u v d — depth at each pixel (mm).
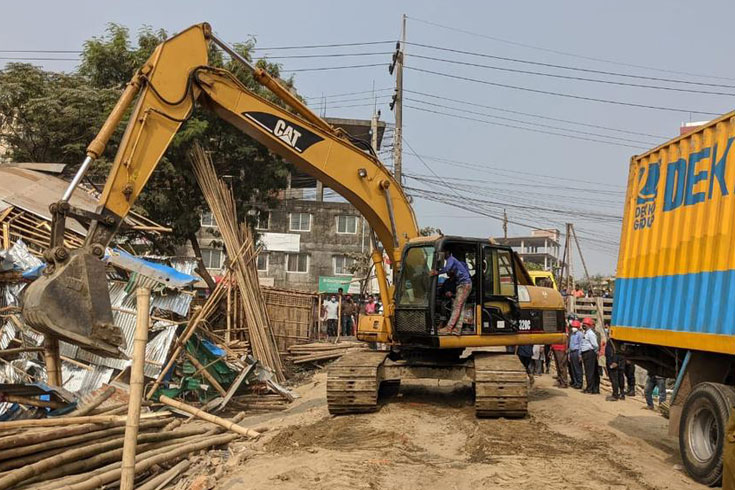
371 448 8469
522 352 16359
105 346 7391
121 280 14008
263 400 14703
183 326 13789
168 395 13023
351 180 11672
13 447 6609
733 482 6707
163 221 20750
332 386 10820
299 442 8898
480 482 6977
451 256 11297
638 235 9859
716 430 7340
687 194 8594
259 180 21594
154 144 9266
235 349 16328
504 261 12070
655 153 9617
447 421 10531
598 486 6895
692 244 8297
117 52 20859
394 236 12000
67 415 8461
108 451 7512
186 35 9961
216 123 19781
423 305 11336
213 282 20391
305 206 45469
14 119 23500
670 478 7637
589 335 15977
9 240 15312
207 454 8750
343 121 42531
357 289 43094
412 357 12055
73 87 22938
